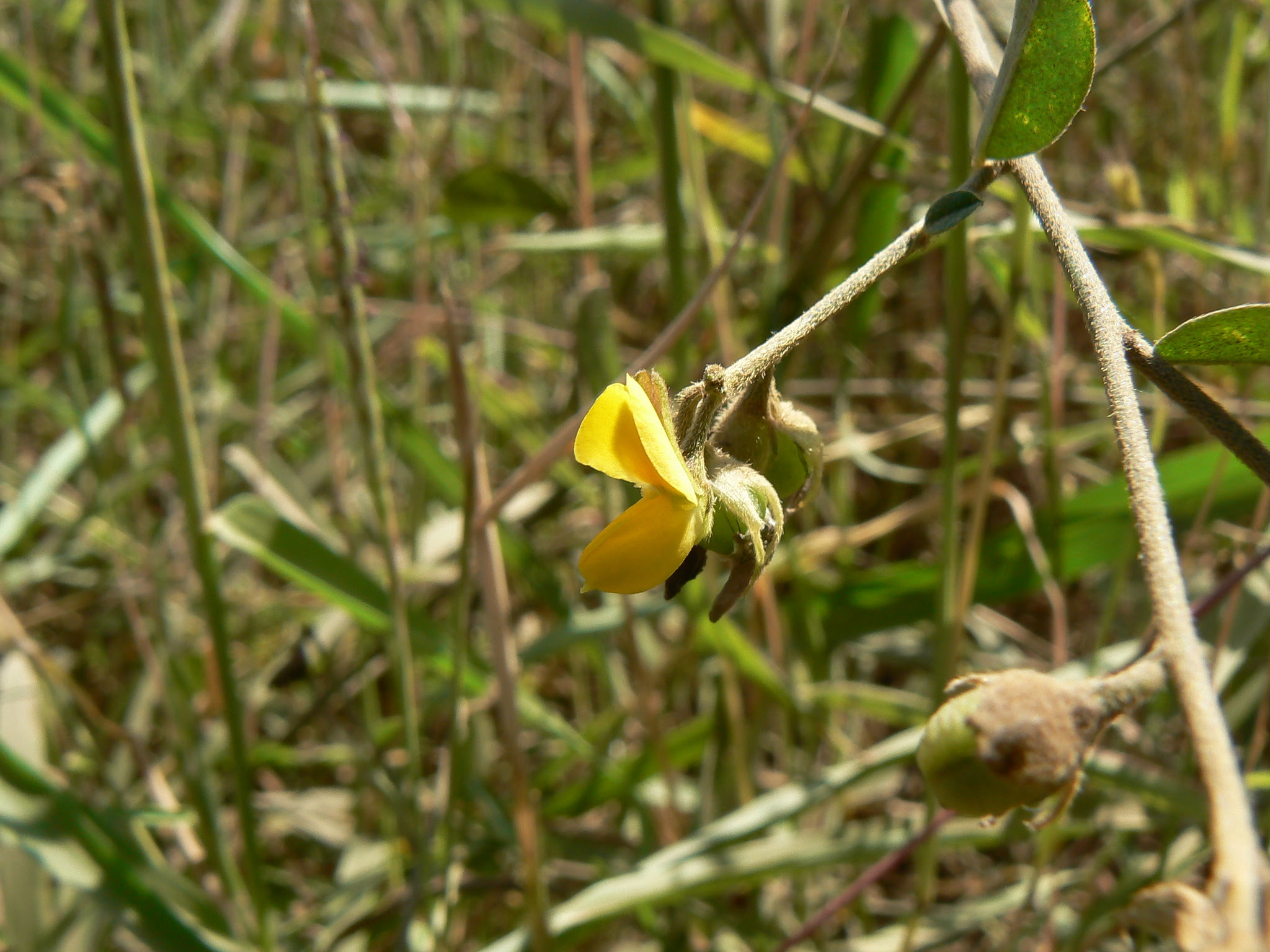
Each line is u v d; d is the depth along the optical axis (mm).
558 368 213
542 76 236
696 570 81
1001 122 79
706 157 237
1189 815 125
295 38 145
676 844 136
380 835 172
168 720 155
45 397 185
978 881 169
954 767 67
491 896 160
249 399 214
